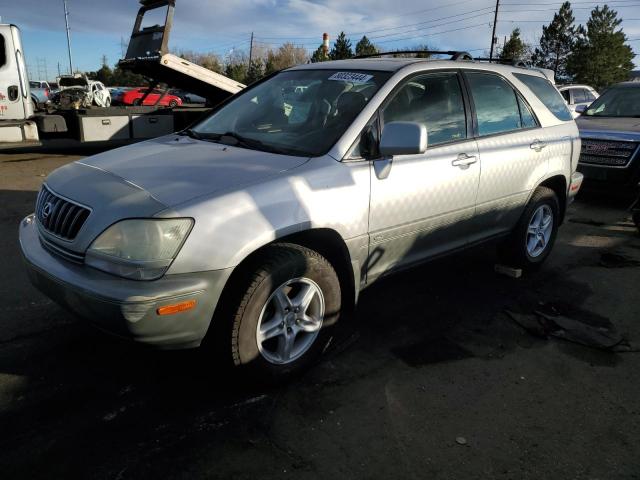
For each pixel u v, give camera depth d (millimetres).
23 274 4488
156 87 11594
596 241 6184
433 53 4465
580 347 3643
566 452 2604
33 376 3035
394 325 3848
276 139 3355
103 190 2711
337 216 3006
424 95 3656
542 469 2484
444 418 2822
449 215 3771
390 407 2891
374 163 3211
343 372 3211
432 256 3859
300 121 3467
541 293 4547
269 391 2988
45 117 10312
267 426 2695
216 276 2539
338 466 2443
